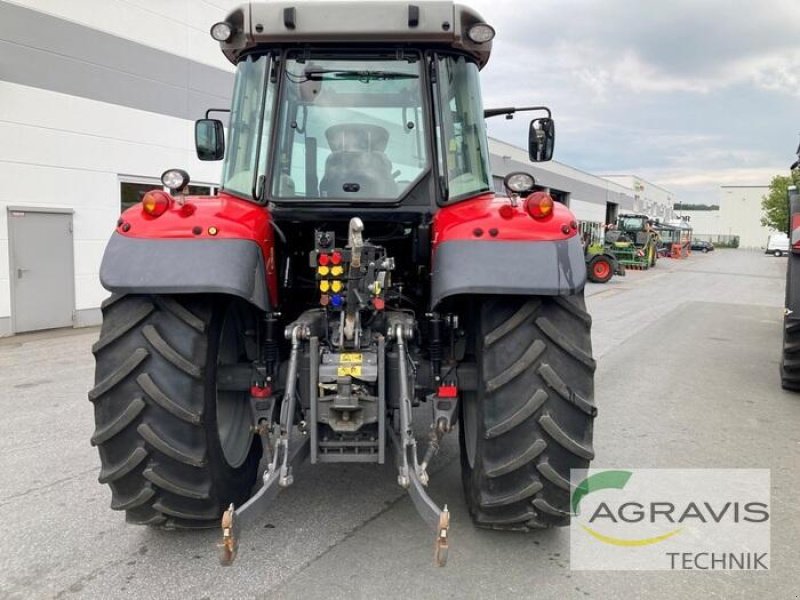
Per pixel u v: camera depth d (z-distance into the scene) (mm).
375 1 2984
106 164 10188
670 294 16547
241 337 3160
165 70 11109
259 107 3137
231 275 2566
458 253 2633
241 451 3178
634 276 23984
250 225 2799
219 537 3002
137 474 2641
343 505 3369
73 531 3064
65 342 8633
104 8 9984
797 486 3766
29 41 8977
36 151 9172
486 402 2662
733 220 94625
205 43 11898
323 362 2678
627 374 6859
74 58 9586
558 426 2600
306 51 3121
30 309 9266
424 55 3121
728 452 4355
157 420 2611
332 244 2754
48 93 9266
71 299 9805
